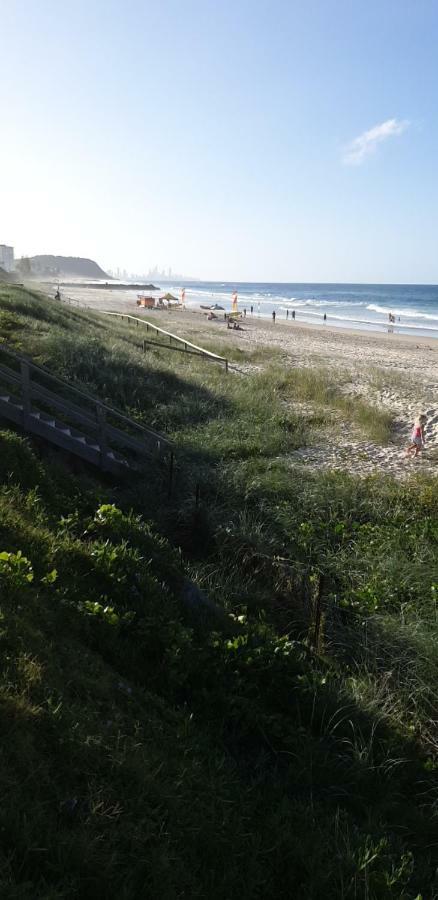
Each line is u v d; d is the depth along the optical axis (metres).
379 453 13.20
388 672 5.82
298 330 53.16
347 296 158.88
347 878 3.40
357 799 4.23
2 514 5.72
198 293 171.75
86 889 2.59
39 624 4.20
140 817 3.05
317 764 4.41
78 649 4.30
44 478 7.68
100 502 8.08
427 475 11.44
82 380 14.96
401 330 63.53
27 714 3.16
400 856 3.67
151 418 14.08
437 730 5.24
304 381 19.78
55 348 16.11
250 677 5.11
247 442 12.52
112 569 5.74
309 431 14.37
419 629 6.39
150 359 19.50
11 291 25.61
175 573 6.63
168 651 4.90
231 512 9.18
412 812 4.22
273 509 9.31
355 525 9.16
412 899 3.45
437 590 7.28
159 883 2.77
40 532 5.76
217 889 2.98
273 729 4.62
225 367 22.16
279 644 5.58
